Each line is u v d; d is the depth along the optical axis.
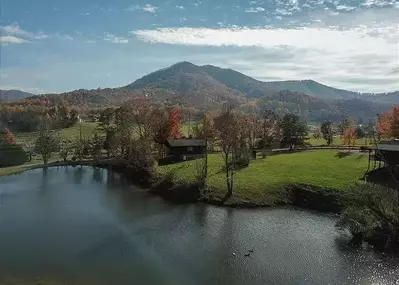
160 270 41.00
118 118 142.25
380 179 67.31
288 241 50.03
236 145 84.06
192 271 40.88
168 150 104.94
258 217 61.09
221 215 62.34
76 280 38.53
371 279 38.81
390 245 46.66
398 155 69.19
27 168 116.56
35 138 193.25
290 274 40.12
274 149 120.31
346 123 162.25
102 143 146.12
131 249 47.12
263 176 78.38
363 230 49.69
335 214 62.22
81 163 125.88
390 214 48.84
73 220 59.72
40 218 60.81
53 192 81.25
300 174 77.94
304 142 133.62
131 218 60.88
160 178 83.88
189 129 160.38
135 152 101.88
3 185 89.75
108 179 97.31
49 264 42.47
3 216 61.97
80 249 47.09
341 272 40.50
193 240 50.50
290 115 139.12
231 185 70.88
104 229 55.09
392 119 112.44
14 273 40.12
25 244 48.75
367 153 100.12
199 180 75.38
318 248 47.44
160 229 55.19
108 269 41.25
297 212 63.88
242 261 43.50
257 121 155.50
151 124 115.69
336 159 92.12
